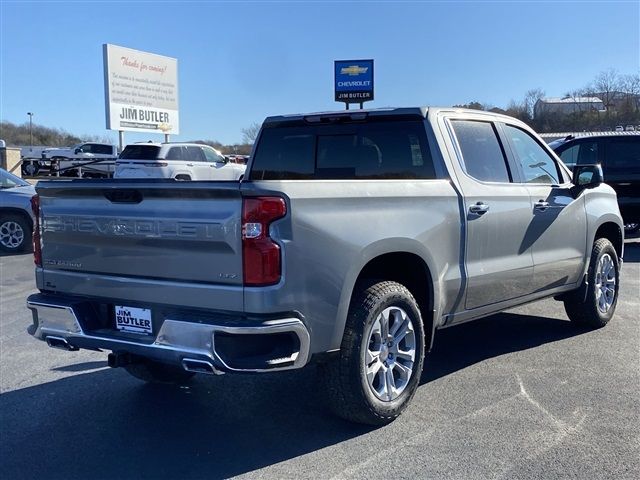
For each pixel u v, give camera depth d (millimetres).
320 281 3602
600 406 4406
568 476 3457
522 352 5699
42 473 3639
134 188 3711
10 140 84938
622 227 6734
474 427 4102
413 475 3508
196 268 3566
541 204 5438
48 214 4223
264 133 5832
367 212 3916
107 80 33969
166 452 3885
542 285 5578
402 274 4496
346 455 3773
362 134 5180
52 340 4141
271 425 4242
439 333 6395
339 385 3885
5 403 4695
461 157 4859
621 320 6793
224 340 3414
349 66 32562
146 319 3799
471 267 4738
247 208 3385
